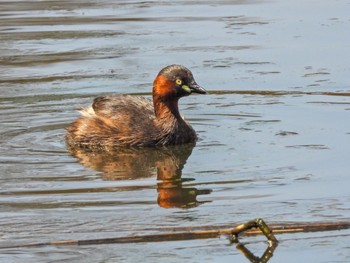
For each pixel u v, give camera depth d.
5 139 15.27
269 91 17.94
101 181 13.12
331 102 17.14
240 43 21.31
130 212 11.75
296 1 25.73
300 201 12.03
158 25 23.23
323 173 13.16
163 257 10.43
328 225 11.16
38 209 11.90
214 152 14.48
